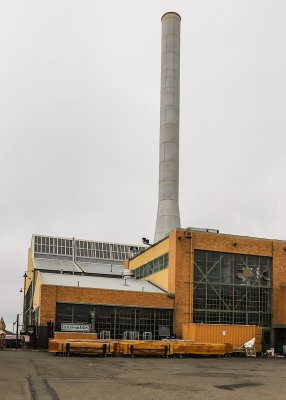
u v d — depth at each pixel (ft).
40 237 240.73
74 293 126.62
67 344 97.60
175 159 204.64
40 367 67.46
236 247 143.95
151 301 132.77
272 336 141.28
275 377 62.95
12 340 130.62
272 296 144.15
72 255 240.53
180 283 136.15
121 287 141.08
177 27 224.74
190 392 45.19
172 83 214.69
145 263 167.53
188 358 104.68
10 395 39.91
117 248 256.93
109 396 41.16
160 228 194.18
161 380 55.11
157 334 131.85
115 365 76.18
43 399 38.29
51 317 122.72
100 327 127.54
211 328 122.62
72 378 54.19
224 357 113.39
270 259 148.05
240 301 141.28
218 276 140.87
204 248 140.56
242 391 47.14
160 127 211.82
